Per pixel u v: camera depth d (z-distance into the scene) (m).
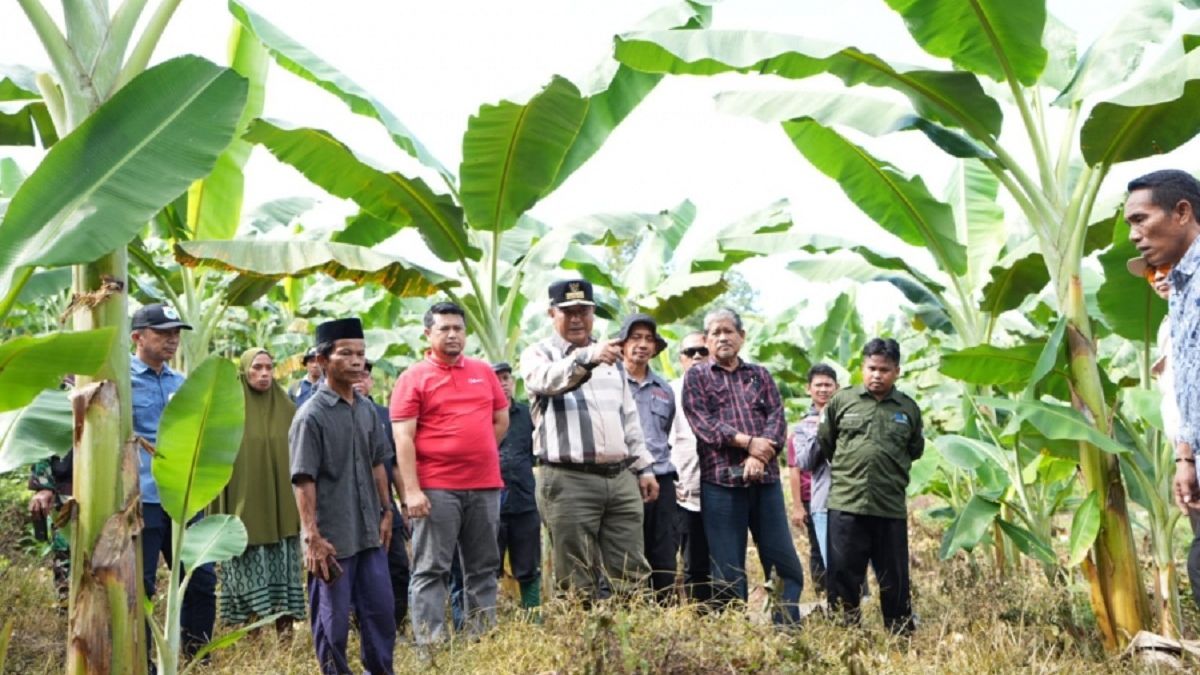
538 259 7.44
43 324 9.89
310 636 5.86
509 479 6.65
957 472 8.13
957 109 5.36
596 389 5.87
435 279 6.66
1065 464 6.76
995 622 5.20
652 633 4.57
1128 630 5.12
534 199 6.88
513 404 6.90
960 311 7.21
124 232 3.05
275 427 6.08
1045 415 5.10
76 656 3.19
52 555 7.11
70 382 5.95
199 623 5.47
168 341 5.56
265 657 5.41
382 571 4.77
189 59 3.43
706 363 6.38
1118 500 5.19
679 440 6.70
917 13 5.27
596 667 4.32
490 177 6.73
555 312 5.90
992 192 7.98
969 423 7.57
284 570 6.01
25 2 3.29
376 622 4.71
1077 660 4.74
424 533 5.38
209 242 6.04
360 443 4.77
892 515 5.68
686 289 8.53
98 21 3.40
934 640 5.30
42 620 5.94
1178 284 3.21
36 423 4.06
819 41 4.93
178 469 3.81
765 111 5.79
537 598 6.60
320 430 4.60
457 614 6.29
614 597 4.97
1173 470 5.62
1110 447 4.93
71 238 3.00
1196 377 3.12
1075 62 6.36
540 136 6.52
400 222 6.82
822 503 6.77
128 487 3.29
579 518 5.71
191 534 4.19
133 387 5.49
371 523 4.73
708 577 6.56
